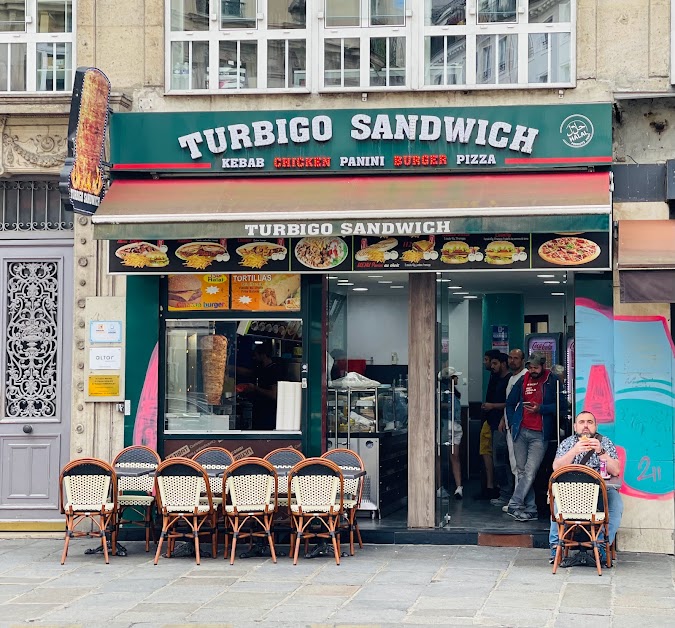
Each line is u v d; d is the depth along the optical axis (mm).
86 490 10875
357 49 12031
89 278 12281
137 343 12172
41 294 12586
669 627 8203
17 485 12469
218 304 12156
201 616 8555
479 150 11469
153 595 9352
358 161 11617
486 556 11188
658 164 11477
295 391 12133
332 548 11383
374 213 10711
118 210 11156
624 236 11039
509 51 11867
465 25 11938
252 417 12172
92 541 12180
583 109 11312
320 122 11664
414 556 11195
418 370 12109
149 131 11789
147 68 12164
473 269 11398
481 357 13844
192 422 12219
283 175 11820
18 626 8289
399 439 12508
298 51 12133
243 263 11781
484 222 10609
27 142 12211
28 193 12633
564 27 11758
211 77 12195
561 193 10961
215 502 11383
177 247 11820
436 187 11328
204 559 11062
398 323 12594
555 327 13164
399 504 12492
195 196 11422
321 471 10719
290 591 9492
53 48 12539
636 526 11398
